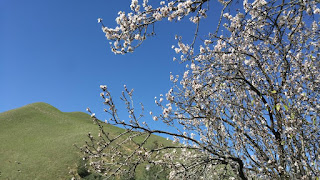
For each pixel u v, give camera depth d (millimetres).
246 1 4230
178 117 5035
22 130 44062
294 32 4453
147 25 3535
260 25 4207
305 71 4898
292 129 4230
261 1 4070
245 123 4840
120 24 3695
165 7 3357
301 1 3076
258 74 5461
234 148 4691
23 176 26969
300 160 4371
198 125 5461
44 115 55094
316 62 4898
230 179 5059
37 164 29828
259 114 4859
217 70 4781
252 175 4887
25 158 31625
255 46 4977
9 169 28484
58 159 31297
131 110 4328
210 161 4684
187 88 5266
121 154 4430
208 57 4777
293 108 4488
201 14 3240
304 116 4523
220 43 4906
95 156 4254
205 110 4801
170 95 5133
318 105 4566
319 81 4656
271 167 4535
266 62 5102
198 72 4715
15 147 35906
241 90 5031
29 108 56781
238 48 4703
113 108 4078
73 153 33500
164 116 4996
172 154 5465
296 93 4617
